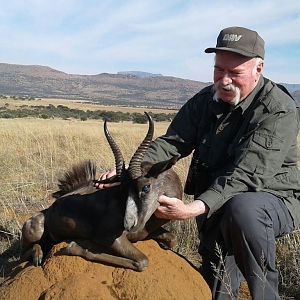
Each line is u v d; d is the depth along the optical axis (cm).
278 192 156
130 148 468
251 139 151
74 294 137
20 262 177
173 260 155
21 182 337
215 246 168
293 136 153
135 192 149
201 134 172
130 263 146
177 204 143
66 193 174
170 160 150
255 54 153
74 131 711
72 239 158
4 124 841
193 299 147
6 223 257
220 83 157
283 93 157
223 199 148
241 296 190
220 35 158
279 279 202
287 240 220
